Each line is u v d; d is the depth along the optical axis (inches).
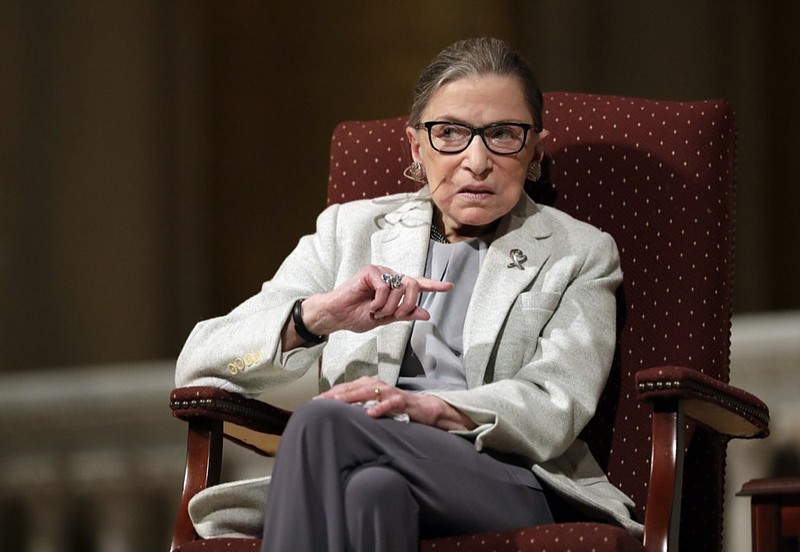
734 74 901.2
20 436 701.9
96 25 954.1
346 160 428.1
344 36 975.6
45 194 946.7
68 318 947.3
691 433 376.2
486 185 354.0
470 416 323.6
